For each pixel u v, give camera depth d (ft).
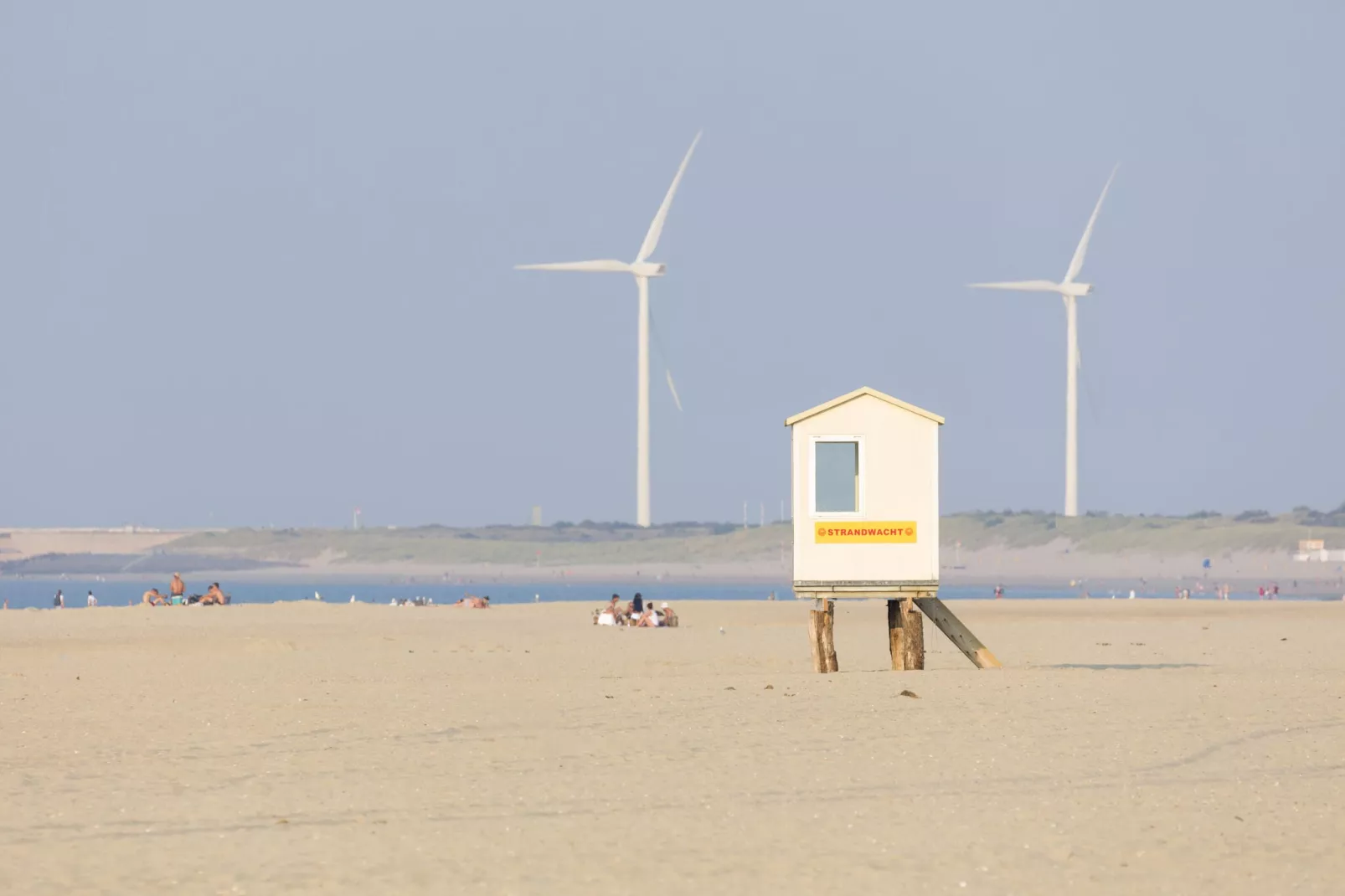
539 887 162.81
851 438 433.89
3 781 233.35
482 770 242.58
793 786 224.33
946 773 235.20
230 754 262.67
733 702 342.64
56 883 165.48
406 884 164.25
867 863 173.06
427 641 648.79
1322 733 278.87
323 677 446.60
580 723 305.12
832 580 433.07
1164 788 220.43
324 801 215.31
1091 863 172.24
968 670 442.09
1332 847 180.55
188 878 167.73
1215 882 163.63
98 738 287.48
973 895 158.40
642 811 205.16
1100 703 331.57
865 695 353.92
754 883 164.04
